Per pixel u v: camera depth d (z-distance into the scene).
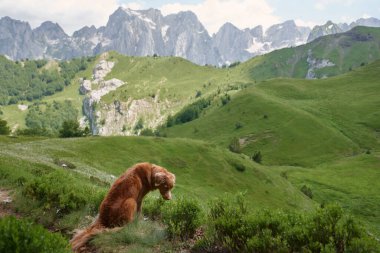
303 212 8.09
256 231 7.90
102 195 11.75
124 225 8.35
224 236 8.30
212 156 91.81
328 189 117.06
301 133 189.88
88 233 8.24
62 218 10.94
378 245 6.61
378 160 145.25
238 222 8.18
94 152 74.62
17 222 5.59
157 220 11.27
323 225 7.29
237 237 7.98
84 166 54.88
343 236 7.10
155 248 8.49
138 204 8.84
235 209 8.73
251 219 8.02
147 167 8.85
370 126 195.62
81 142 77.75
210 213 9.36
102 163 70.69
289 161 172.50
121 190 8.49
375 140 183.75
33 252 5.39
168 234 9.18
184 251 8.51
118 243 8.14
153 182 8.74
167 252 8.34
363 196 110.62
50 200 11.59
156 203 11.64
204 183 80.50
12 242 5.35
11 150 53.09
